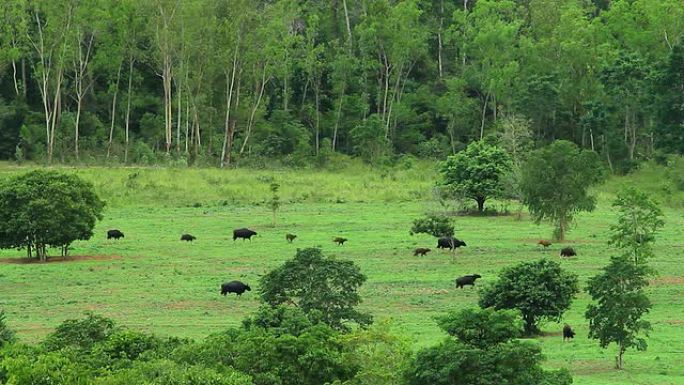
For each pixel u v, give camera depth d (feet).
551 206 399.24
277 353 162.30
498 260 354.54
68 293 296.92
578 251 373.40
